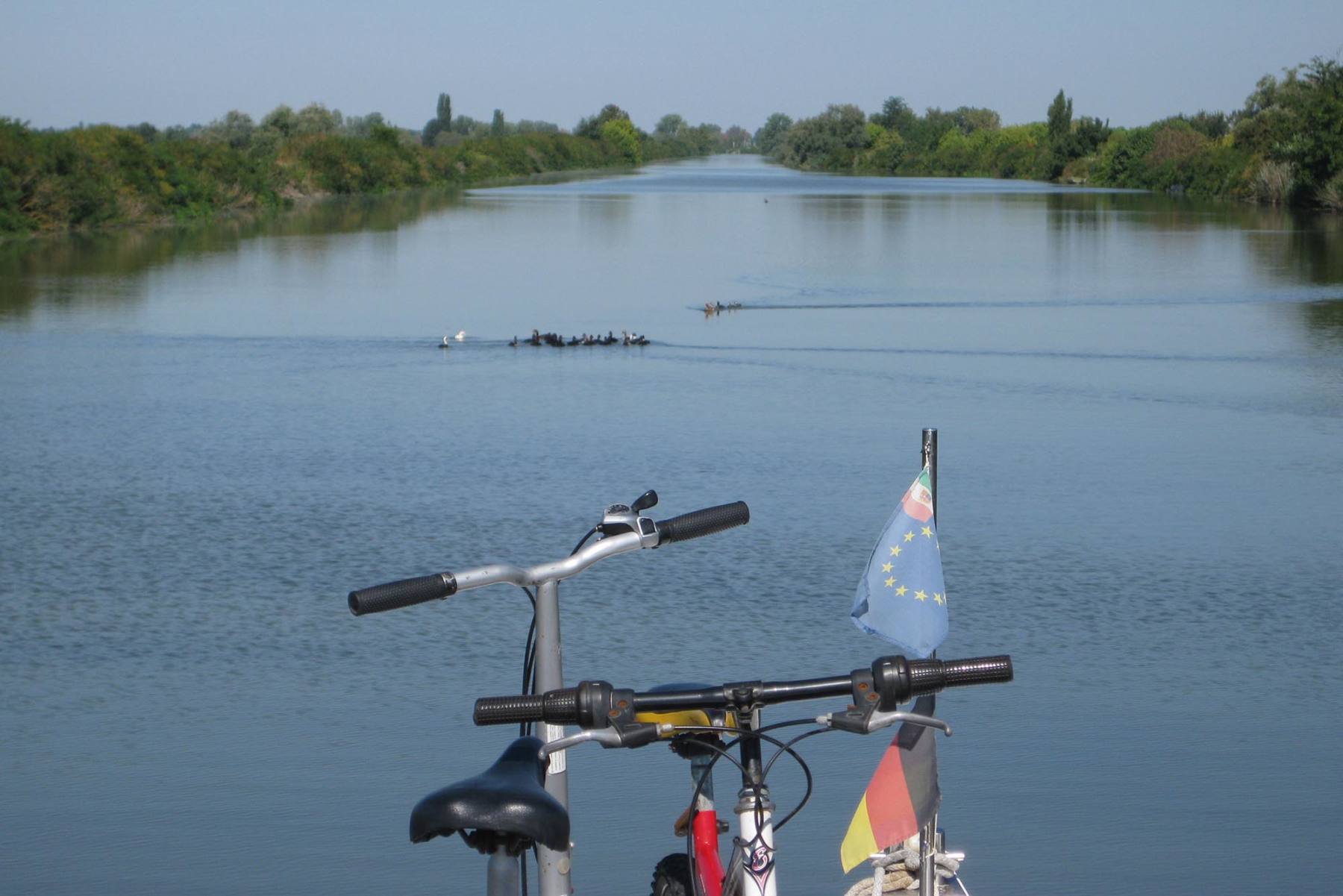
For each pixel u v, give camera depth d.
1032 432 19.17
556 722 3.19
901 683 3.12
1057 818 7.41
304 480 16.03
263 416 20.22
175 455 17.47
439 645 10.57
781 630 10.79
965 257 50.97
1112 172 134.12
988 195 110.75
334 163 105.94
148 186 72.38
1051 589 11.84
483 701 3.17
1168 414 20.62
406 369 24.84
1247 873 6.73
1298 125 89.62
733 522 3.95
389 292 38.47
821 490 15.54
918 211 83.75
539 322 32.03
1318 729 8.74
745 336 29.73
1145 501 15.05
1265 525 14.00
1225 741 8.54
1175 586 11.95
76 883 6.72
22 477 16.17
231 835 7.27
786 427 19.41
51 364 25.09
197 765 8.26
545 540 13.45
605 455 17.47
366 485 15.80
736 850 3.47
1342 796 7.71
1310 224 69.94
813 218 75.88
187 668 10.02
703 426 19.48
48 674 9.84
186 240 58.94
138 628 10.87
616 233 64.06
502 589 12.09
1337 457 17.47
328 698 9.43
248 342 28.22
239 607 11.44
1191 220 73.31
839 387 23.03
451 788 3.00
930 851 3.76
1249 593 11.72
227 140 123.75
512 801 2.93
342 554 12.98
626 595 11.70
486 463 17.02
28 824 7.42
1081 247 55.44
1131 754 8.33
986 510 14.63
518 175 166.38
